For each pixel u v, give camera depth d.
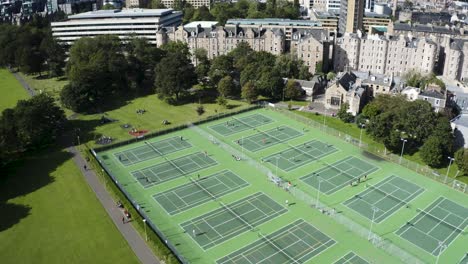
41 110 153.75
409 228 104.38
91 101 197.88
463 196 119.06
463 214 110.38
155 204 115.94
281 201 116.69
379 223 106.31
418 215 109.81
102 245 97.38
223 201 117.06
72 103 184.25
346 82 194.75
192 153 148.25
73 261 92.31
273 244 98.25
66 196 118.88
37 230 103.69
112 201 116.12
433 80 193.38
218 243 98.81
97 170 132.62
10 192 121.50
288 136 161.88
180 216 110.06
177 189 124.00
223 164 139.62
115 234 101.38
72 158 143.12
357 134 161.00
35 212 111.31
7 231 103.50
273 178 128.50
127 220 107.25
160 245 94.75
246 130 168.25
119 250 95.50
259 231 103.19
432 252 95.50
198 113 185.62
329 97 189.00
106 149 151.25
